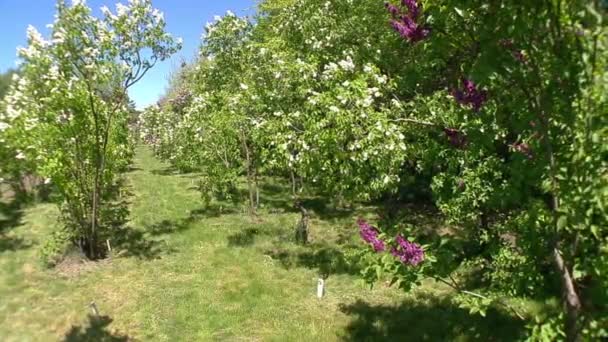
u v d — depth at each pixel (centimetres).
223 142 1297
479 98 349
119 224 1262
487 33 278
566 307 301
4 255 1048
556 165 284
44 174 905
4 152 1149
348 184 667
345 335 646
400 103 658
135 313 751
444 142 626
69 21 872
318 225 1178
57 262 981
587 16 228
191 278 882
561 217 267
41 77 895
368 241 439
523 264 479
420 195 1322
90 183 1014
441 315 671
